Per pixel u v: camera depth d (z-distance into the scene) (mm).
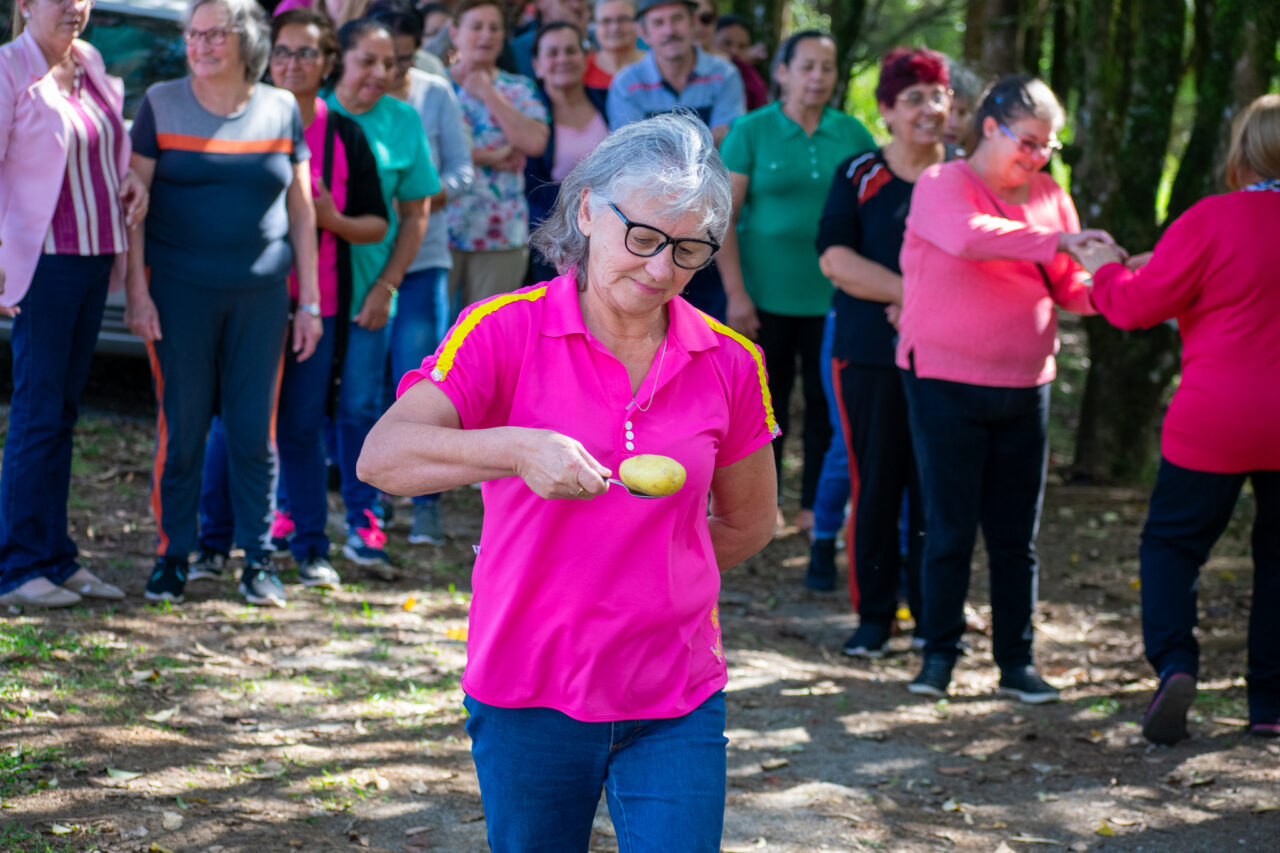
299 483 5105
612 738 2107
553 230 2174
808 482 6707
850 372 5043
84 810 3164
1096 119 7898
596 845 3373
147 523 5668
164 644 4328
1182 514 4113
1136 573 6434
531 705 2102
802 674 4836
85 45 4375
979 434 4504
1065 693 4746
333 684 4191
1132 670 5027
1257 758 4000
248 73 4488
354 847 3186
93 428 7012
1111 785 3877
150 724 3709
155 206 4457
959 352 4426
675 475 1947
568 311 2096
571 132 6582
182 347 4508
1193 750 4094
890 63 4941
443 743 3850
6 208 4199
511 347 2082
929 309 4469
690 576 2135
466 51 6414
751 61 8914
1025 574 4656
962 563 4625
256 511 4797
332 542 5801
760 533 2402
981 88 5445
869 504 5086
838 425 5871
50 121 4168
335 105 5375
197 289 4457
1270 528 4133
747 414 2240
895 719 4422
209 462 5090
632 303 2049
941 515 4590
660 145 2000
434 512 6051
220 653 4324
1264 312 3928
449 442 1917
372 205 5160
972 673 4988
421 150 5484
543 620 2072
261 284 4547
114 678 3977
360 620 4820
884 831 3535
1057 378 10938
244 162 4469
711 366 2176
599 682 2076
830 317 5809
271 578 4883
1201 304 4020
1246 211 3934
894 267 4953
